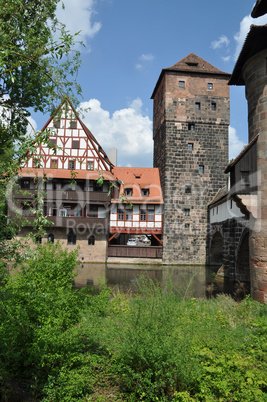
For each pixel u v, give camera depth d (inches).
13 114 231.8
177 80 1148.5
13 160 144.0
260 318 237.6
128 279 722.8
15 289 189.3
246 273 729.6
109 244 1148.5
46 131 132.9
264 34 346.0
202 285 678.5
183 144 1139.3
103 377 173.6
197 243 1112.2
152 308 179.6
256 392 137.4
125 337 167.2
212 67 1192.2
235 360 158.2
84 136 1085.8
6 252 152.4
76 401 148.9
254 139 378.0
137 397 152.9
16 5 199.5
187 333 178.7
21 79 230.1
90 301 259.4
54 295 196.2
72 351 174.9
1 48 135.0
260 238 367.6
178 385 149.9
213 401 136.8
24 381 167.9
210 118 1150.3
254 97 387.2
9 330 161.6
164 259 1103.0
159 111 1270.9
